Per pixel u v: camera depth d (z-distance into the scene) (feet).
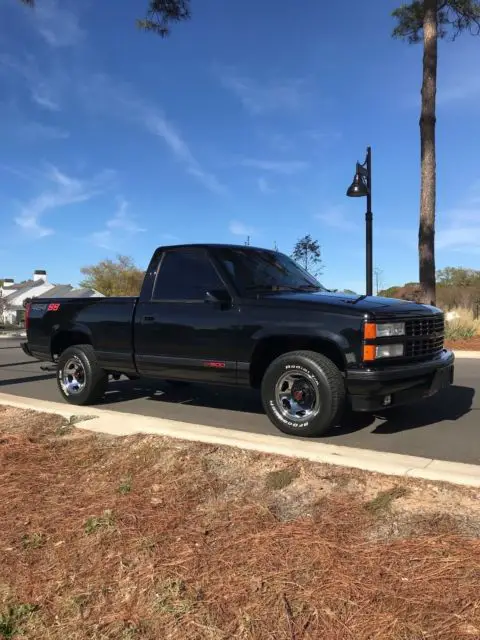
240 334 19.15
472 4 56.65
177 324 20.66
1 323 169.89
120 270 196.13
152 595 9.40
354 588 9.14
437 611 8.48
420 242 54.08
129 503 12.76
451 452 16.80
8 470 15.20
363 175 50.03
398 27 62.75
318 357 17.69
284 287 20.80
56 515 12.43
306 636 8.23
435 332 19.33
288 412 18.47
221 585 9.52
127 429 18.48
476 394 26.58
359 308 17.34
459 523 10.90
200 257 20.81
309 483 13.15
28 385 32.48
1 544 11.32
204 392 27.81
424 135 53.72
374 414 22.02
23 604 9.46
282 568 9.84
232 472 14.10
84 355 23.75
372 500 12.05
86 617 9.08
